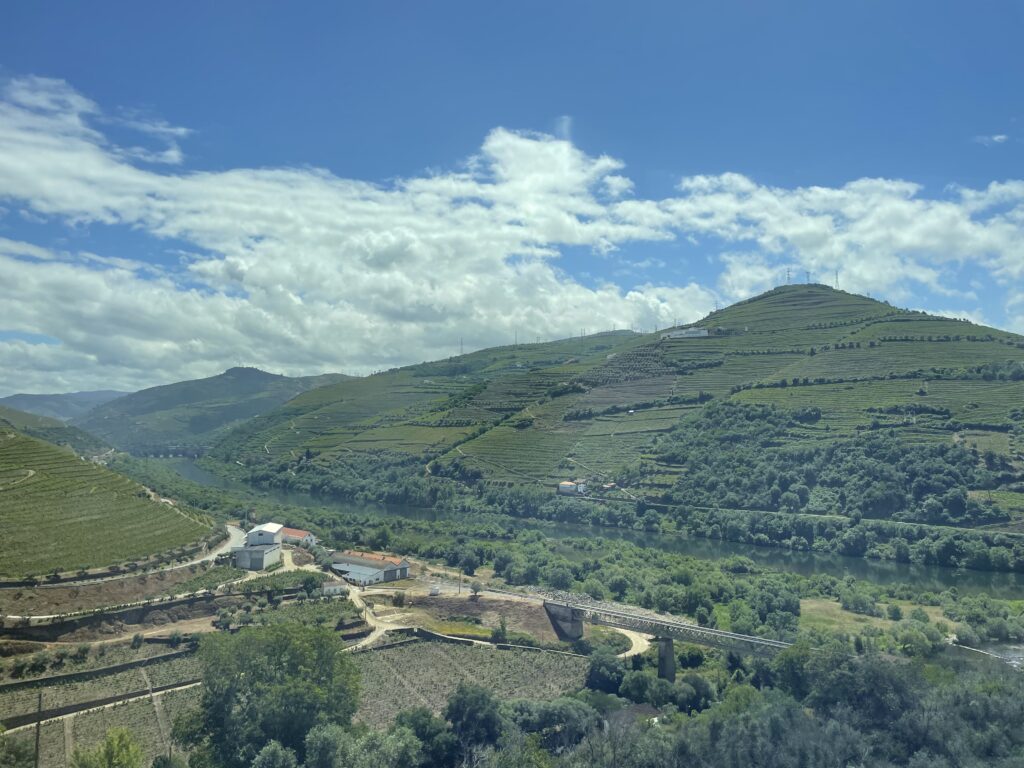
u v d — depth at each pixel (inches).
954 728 4766.2
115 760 4126.5
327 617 7244.1
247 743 4596.5
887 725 4977.9
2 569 7081.7
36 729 4778.5
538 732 5260.8
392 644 6919.3
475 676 6358.3
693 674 6373.0
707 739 4788.4
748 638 6422.2
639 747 4707.2
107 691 5689.0
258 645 5113.2
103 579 7436.0
